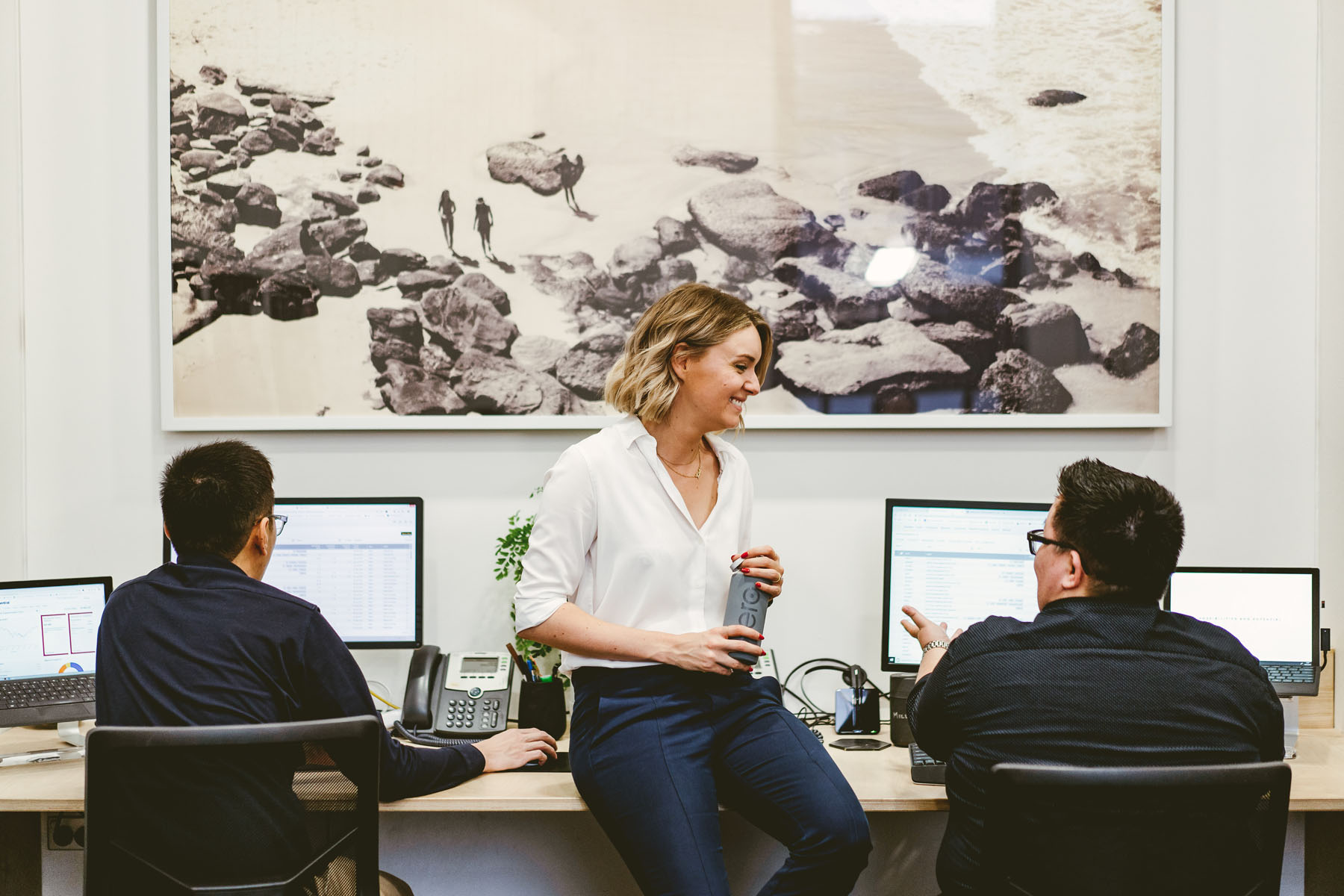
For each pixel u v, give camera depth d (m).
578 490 1.55
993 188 2.13
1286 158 2.14
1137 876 1.18
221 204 2.07
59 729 1.85
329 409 2.10
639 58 2.11
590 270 2.11
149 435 2.10
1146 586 1.26
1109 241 2.13
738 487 1.65
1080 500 1.27
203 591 1.37
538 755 1.66
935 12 2.12
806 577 2.15
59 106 2.07
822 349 2.13
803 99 2.12
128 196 2.08
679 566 1.56
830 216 2.13
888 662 1.97
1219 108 2.14
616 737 1.46
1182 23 2.14
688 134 2.11
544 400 2.11
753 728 1.51
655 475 1.57
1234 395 2.15
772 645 2.15
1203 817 1.17
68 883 1.99
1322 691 1.98
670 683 1.50
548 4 2.09
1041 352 2.13
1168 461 2.16
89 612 1.84
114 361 2.09
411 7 2.08
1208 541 2.16
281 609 1.38
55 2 2.06
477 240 2.10
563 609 1.52
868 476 2.15
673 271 2.12
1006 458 2.16
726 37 2.11
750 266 2.12
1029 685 1.24
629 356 1.60
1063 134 2.13
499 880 2.06
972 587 1.96
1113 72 2.12
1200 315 2.15
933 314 2.13
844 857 1.36
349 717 1.38
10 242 2.02
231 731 1.20
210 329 2.08
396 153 2.09
